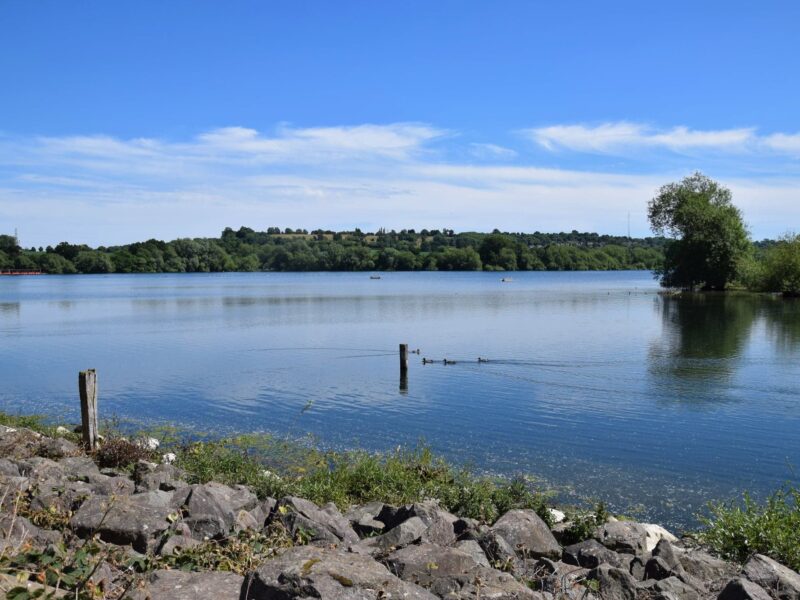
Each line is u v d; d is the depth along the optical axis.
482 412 23.20
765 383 28.30
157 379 30.05
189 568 7.62
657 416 22.50
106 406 24.45
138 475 13.25
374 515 11.70
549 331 48.94
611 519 12.02
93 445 17.19
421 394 26.34
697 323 53.94
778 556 10.55
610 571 8.63
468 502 13.12
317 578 5.88
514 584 7.53
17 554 6.24
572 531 11.40
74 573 5.84
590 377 29.94
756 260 98.12
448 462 17.39
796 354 36.53
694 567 9.80
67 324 56.53
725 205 95.12
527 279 168.50
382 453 18.02
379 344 41.94
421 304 78.44
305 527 9.91
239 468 15.26
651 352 37.66
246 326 53.94
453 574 7.80
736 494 15.28
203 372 31.86
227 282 153.50
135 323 57.12
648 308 69.94
